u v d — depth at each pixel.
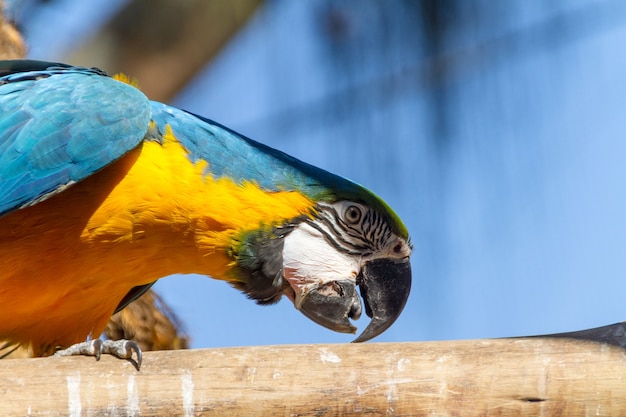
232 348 7.45
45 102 9.60
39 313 9.62
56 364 7.37
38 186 9.21
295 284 10.38
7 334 9.80
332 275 10.45
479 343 7.41
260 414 7.29
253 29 14.84
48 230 9.22
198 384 7.31
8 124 9.52
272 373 7.32
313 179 10.41
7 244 9.17
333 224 10.53
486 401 7.25
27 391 7.23
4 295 9.33
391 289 10.84
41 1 13.65
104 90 9.75
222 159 9.77
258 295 10.39
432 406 7.26
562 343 7.34
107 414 7.28
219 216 9.72
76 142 9.30
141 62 14.83
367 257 10.77
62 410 7.23
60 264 9.32
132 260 9.60
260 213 9.97
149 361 7.39
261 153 10.10
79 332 10.01
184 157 9.59
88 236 9.29
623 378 7.20
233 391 7.29
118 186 9.34
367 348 7.43
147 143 9.56
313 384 7.30
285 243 10.26
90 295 9.69
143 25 14.77
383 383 7.29
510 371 7.27
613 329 7.38
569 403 7.22
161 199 9.42
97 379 7.32
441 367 7.32
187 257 9.85
